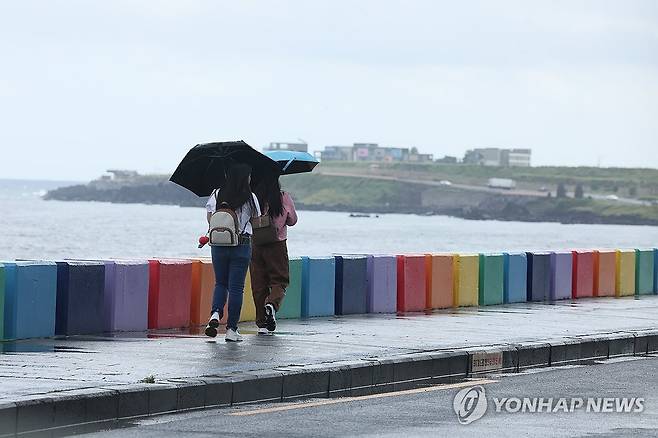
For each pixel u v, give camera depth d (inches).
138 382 924.0
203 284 1378.0
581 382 1118.4
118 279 1279.5
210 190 1346.0
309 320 1465.3
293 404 970.7
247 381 972.6
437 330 1385.3
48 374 957.8
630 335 1401.3
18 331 1192.8
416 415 916.6
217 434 825.5
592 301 1913.1
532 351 1259.2
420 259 1643.7
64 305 1237.7
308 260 1501.0
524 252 1852.9
